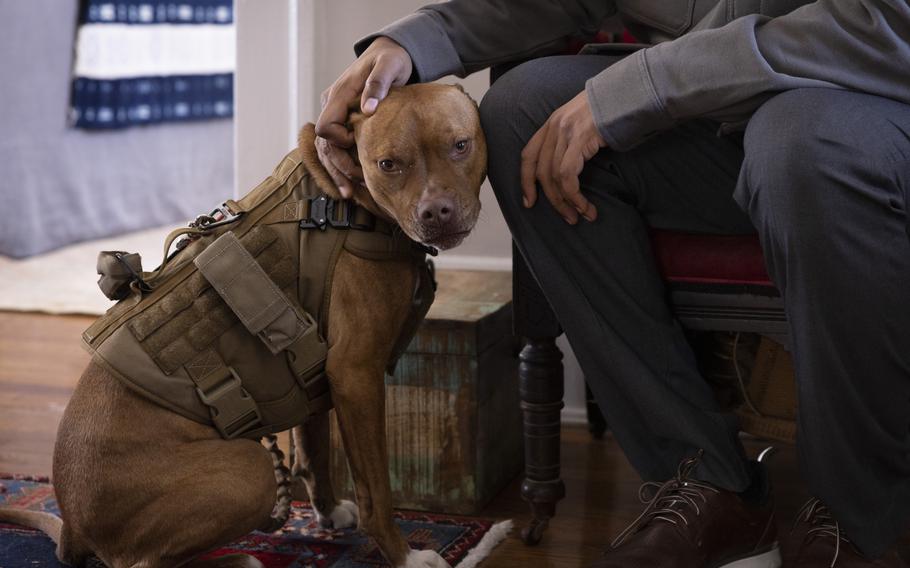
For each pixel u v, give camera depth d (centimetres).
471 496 179
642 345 145
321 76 237
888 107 125
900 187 123
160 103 415
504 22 155
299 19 232
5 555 157
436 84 137
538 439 164
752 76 126
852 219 121
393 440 181
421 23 150
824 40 125
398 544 147
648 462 152
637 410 150
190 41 425
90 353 138
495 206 234
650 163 142
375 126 132
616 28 173
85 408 138
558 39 159
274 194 144
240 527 137
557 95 141
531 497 165
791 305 127
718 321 149
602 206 142
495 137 142
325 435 164
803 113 122
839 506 131
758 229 128
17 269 358
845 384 126
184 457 135
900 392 128
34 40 366
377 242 141
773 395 165
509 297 195
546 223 143
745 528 143
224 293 136
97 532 136
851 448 129
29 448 207
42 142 373
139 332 136
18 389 243
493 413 187
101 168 398
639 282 144
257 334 137
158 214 426
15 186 367
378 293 141
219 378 137
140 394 135
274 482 142
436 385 178
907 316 124
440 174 132
